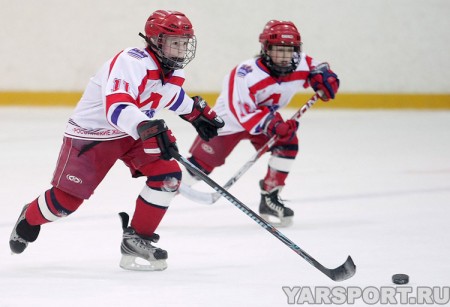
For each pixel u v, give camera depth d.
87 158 10.43
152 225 10.75
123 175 19.20
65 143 10.53
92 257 11.59
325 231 13.40
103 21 30.48
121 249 10.81
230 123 14.09
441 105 31.16
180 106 11.16
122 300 9.30
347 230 13.46
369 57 30.86
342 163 20.86
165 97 10.65
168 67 10.36
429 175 19.08
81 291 9.71
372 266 11.02
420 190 17.22
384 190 17.22
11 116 28.78
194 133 26.30
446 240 12.65
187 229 13.61
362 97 31.11
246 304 9.13
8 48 30.62
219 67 30.66
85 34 30.53
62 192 10.46
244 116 13.51
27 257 11.55
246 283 10.12
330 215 14.75
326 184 17.98
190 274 10.59
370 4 30.53
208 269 10.88
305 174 19.30
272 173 13.92
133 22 30.53
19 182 18.14
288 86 13.80
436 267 10.94
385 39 30.73
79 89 30.88
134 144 10.71
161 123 9.48
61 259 11.45
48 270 10.81
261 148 13.57
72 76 30.78
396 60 30.86
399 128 27.05
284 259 11.48
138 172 11.00
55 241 12.59
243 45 30.61
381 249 12.08
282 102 14.01
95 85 10.35
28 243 11.34
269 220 14.41
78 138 10.43
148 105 10.52
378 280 10.27
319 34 30.67
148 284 10.05
